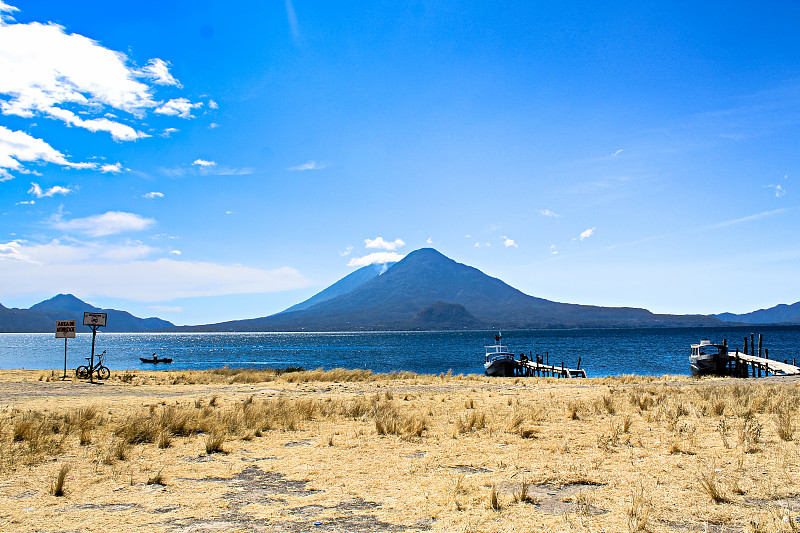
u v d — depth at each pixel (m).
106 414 16.33
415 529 6.61
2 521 7.02
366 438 12.85
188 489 8.72
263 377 35.03
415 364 78.12
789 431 10.96
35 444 11.44
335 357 100.75
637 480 8.55
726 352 48.78
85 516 7.28
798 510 6.81
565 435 12.52
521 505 7.45
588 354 95.19
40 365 72.00
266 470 9.97
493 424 14.23
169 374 38.50
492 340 196.12
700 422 13.41
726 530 6.24
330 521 7.00
